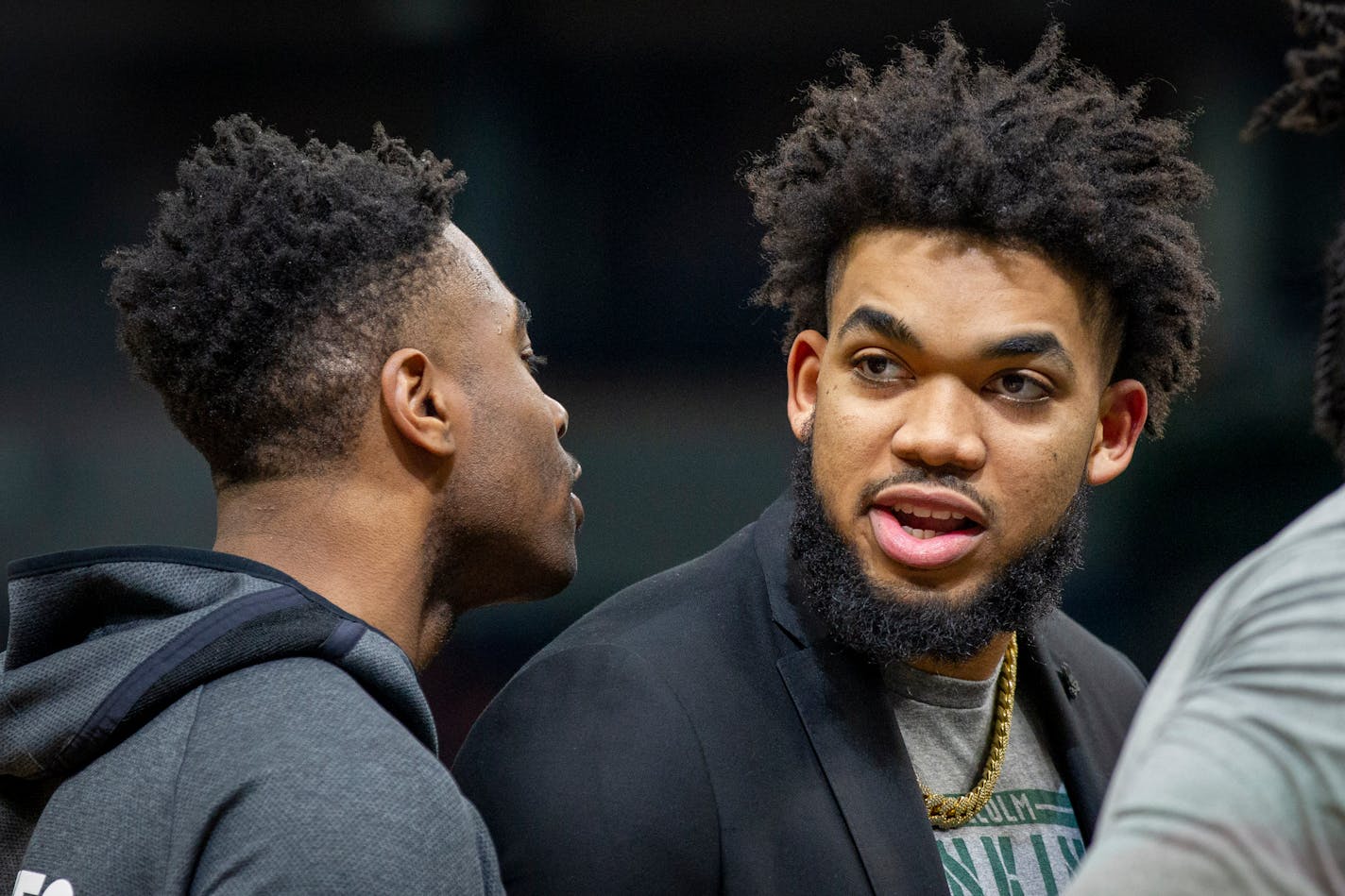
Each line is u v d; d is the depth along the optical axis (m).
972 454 2.91
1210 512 9.85
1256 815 1.55
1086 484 3.26
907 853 2.97
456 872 2.35
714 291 10.88
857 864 2.94
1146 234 3.06
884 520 3.00
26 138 11.23
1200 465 9.89
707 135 10.86
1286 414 9.77
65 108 11.20
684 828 2.88
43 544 11.07
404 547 2.87
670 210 10.91
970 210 2.89
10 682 2.52
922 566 2.96
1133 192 3.09
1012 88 3.11
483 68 10.88
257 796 2.29
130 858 2.32
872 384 3.01
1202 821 1.56
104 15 10.95
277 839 2.25
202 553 2.66
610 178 10.94
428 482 2.91
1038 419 2.99
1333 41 2.02
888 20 10.55
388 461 2.85
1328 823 1.55
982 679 3.26
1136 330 3.26
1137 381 3.30
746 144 10.84
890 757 3.06
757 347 10.84
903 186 2.90
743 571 3.35
